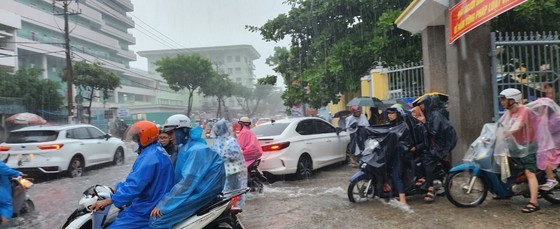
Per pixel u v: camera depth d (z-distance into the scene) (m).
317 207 6.16
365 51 13.75
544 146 4.96
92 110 38.31
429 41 9.28
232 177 5.58
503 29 10.45
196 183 3.22
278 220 5.59
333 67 14.41
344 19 15.95
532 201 5.05
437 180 6.17
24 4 44.91
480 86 7.39
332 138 9.80
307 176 8.81
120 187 3.39
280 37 17.56
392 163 5.88
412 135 5.84
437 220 5.07
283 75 18.50
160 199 3.27
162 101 75.00
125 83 65.06
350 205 6.13
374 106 9.65
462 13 7.03
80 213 3.84
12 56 31.89
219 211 3.42
